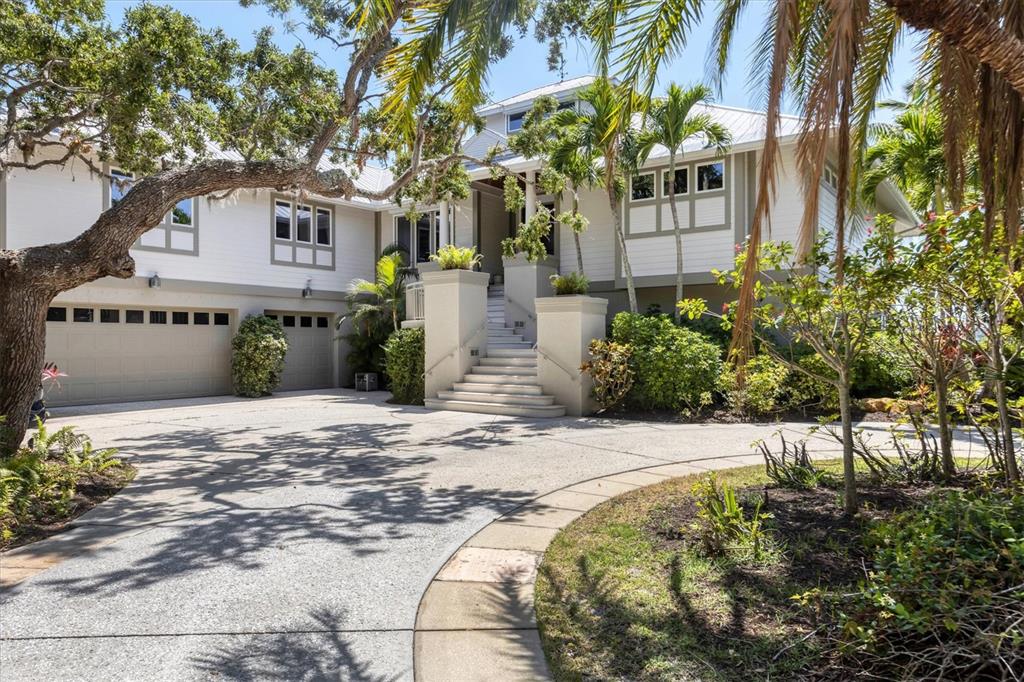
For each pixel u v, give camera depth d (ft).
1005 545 9.84
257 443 30.25
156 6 29.58
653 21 19.17
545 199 63.16
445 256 46.47
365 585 12.79
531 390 41.11
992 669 8.50
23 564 13.92
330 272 65.51
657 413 38.09
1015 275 13.99
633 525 16.30
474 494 20.12
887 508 15.37
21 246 43.34
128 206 22.72
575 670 9.53
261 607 11.76
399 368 48.88
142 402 49.98
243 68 36.50
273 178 26.43
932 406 19.12
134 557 14.37
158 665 9.69
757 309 15.93
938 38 18.67
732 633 10.44
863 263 14.56
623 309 56.90
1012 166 17.44
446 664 9.76
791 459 24.53
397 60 19.75
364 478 22.56
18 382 22.18
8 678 9.29
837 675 9.03
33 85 30.17
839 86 12.15
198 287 53.72
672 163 45.62
